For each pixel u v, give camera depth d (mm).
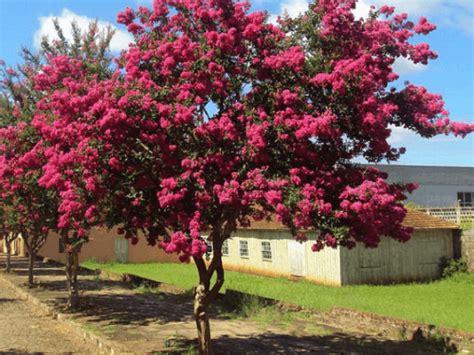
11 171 10180
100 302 15812
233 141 7312
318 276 20953
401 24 8008
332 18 7445
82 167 7785
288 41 7684
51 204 13656
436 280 21484
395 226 7930
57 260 36031
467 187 39531
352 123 7355
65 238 14570
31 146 10430
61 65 10242
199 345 8672
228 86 7695
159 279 22719
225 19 7879
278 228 22969
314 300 15422
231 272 26531
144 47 8148
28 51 16453
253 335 10945
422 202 37688
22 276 24219
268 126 7078
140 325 12117
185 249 6902
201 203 7145
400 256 21344
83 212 8969
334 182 7250
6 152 10391
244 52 7684
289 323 12195
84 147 7531
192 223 7055
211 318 12906
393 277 21078
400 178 37906
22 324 13227
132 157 7715
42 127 8180
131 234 8867
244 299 14211
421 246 21938
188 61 7527
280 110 7258
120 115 7070
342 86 6918
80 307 14742
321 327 11766
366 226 7129
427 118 7848
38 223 15250
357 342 10211
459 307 13977
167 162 7500
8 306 16281
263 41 7648
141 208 8367
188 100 7363
